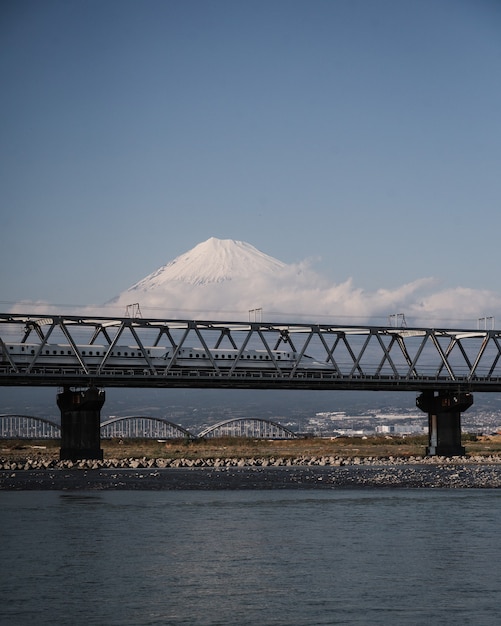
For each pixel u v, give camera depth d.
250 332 155.50
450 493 84.56
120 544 55.06
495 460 149.25
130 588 44.62
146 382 144.62
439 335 170.62
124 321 146.75
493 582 45.62
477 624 39.19
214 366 150.50
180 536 58.00
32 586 44.94
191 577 46.75
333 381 158.38
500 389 169.25
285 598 42.94
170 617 40.16
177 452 176.00
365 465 134.62
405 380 163.88
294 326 159.50
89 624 39.19
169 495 82.38
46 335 141.75
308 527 61.81
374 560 50.53
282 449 192.12
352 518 66.12
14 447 198.75
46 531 59.81
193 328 151.38
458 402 164.75
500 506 73.19
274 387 154.38
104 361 142.75
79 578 46.47
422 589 44.41
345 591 44.06
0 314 141.12
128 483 94.62
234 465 131.62
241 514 68.31
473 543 55.44
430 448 167.62
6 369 149.62
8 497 80.50
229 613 40.72
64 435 140.25
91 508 71.75
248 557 51.38
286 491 86.56
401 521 64.50
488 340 170.62
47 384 138.38
